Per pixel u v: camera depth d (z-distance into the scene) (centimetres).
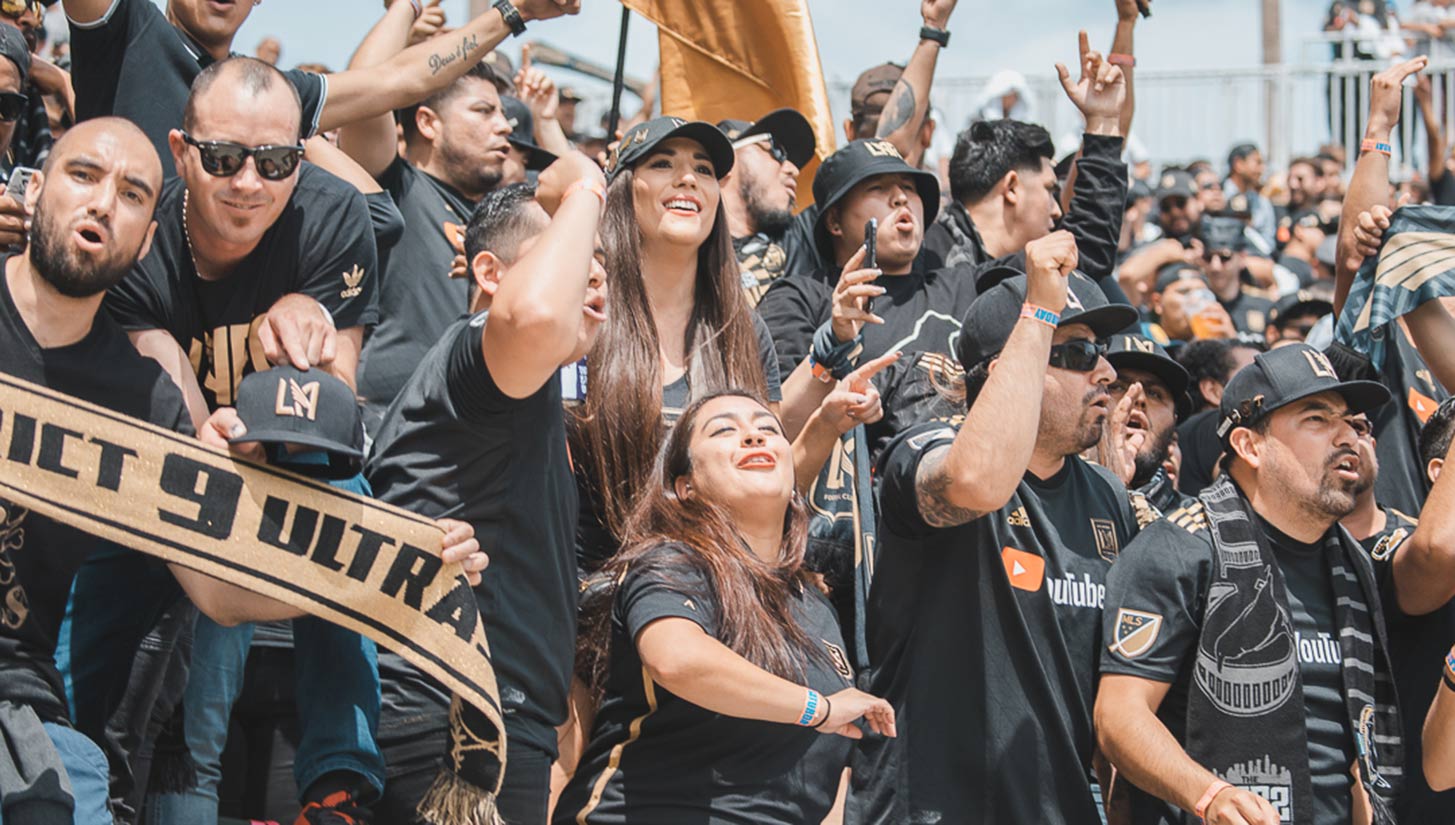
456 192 923
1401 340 937
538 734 596
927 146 1089
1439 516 761
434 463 582
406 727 587
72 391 545
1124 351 873
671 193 762
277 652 722
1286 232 1780
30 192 554
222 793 722
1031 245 679
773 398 793
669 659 609
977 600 695
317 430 536
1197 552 715
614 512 710
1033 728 686
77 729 572
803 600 670
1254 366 756
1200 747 700
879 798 691
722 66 1075
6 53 683
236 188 610
